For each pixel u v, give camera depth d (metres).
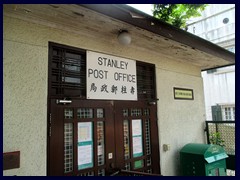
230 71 8.07
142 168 3.35
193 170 3.59
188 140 4.39
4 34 2.22
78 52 2.85
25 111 2.26
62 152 2.50
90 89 2.86
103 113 2.97
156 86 3.86
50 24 2.55
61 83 2.63
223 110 8.11
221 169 3.74
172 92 4.20
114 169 2.94
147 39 3.08
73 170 2.56
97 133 2.88
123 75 3.29
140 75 3.64
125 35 2.71
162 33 2.70
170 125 4.01
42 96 2.40
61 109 2.56
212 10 8.31
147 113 3.63
